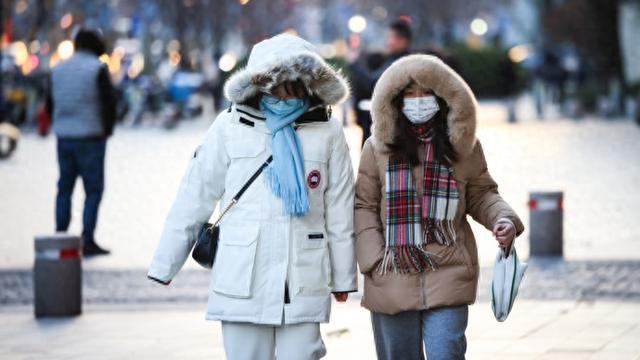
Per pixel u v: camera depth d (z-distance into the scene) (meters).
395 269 14.18
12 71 89.62
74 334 22.28
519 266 14.31
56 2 120.62
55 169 57.56
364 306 14.62
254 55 13.79
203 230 13.86
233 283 13.59
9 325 23.33
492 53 133.12
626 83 100.62
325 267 13.86
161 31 142.88
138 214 41.75
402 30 30.42
